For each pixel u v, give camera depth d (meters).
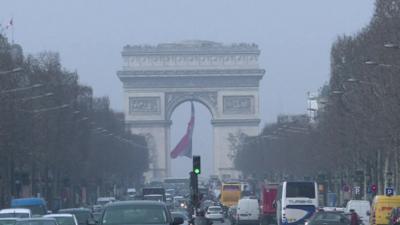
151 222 140.25
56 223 184.75
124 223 140.12
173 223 141.62
